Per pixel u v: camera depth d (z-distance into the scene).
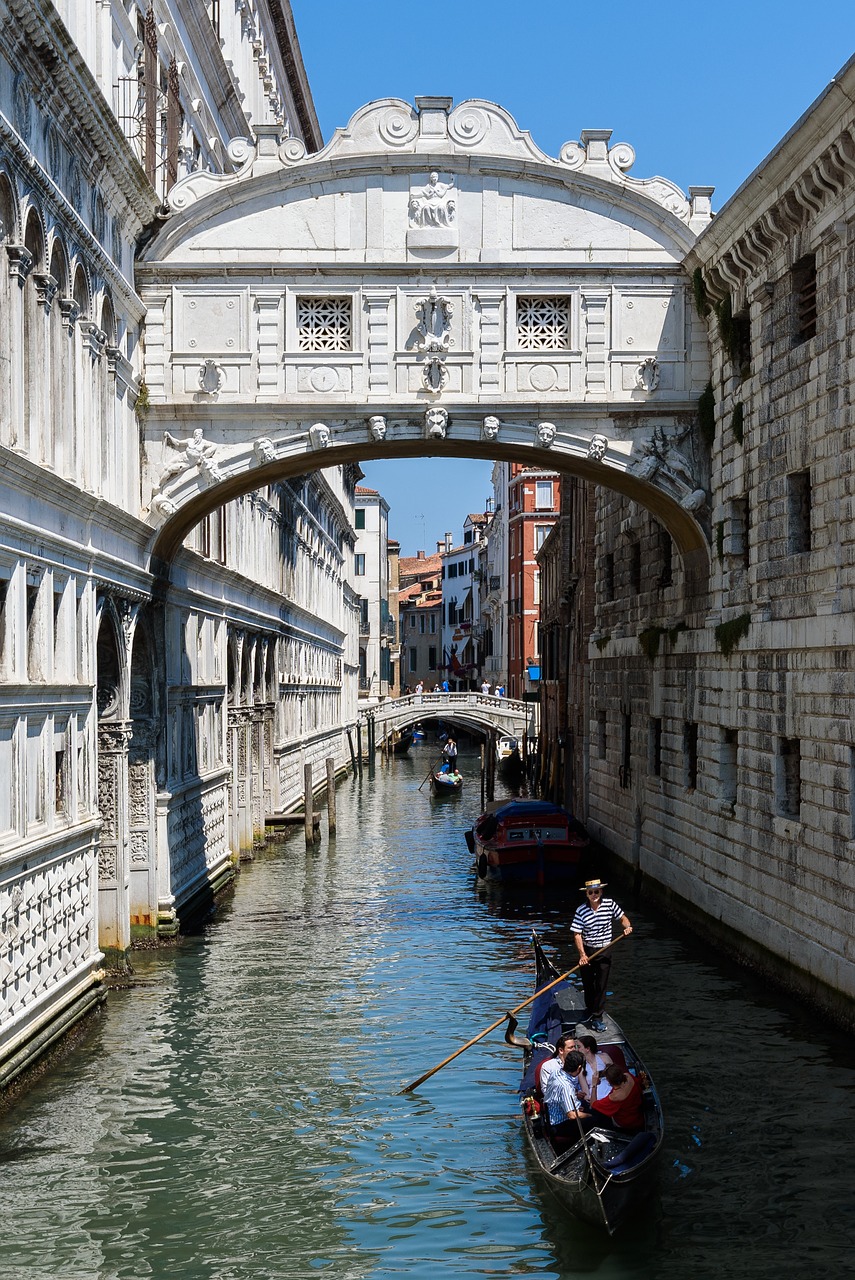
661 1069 16.39
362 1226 12.52
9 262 15.14
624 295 22.78
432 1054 17.53
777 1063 16.53
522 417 22.72
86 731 18.19
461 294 22.62
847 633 16.95
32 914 15.62
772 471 20.00
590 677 35.62
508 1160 14.05
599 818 34.06
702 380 22.86
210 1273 11.65
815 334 18.94
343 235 22.50
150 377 22.39
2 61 14.66
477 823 35.38
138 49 22.66
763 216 19.30
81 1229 12.41
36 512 15.78
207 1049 17.58
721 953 22.47
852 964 17.03
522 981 21.38
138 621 22.59
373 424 22.41
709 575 23.36
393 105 22.38
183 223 22.30
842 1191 13.07
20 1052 15.38
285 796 42.28
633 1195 12.20
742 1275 11.58
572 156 22.47
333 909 27.92
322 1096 15.88
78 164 18.12
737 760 21.86
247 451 22.50
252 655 35.50
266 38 40.41
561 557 45.00
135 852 23.28
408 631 139.38
